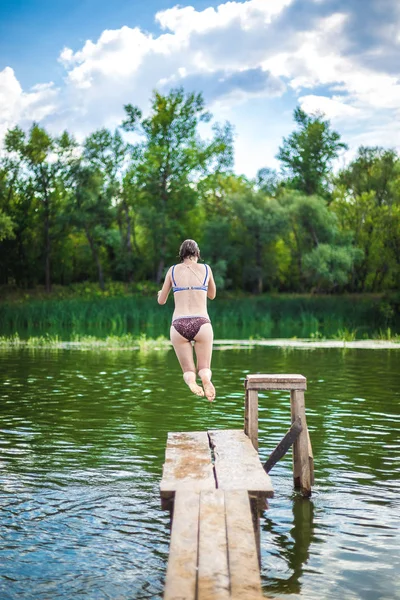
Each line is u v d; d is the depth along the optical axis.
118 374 17.02
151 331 34.69
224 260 55.75
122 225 68.25
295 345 26.06
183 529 4.25
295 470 7.29
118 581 4.94
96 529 6.03
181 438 6.98
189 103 61.81
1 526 6.09
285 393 14.36
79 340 28.64
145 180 60.94
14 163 60.59
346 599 4.62
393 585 4.85
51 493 7.09
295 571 5.09
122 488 7.27
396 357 21.09
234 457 5.98
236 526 4.26
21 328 37.16
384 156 57.78
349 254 51.78
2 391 14.11
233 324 41.41
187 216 64.44
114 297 52.84
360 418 11.18
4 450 8.97
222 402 12.77
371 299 47.50
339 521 6.23
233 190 66.94
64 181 60.09
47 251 60.41
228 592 3.50
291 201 56.47
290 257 61.22
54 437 9.73
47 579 4.96
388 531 5.97
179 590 3.55
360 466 8.22
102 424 10.66
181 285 6.80
